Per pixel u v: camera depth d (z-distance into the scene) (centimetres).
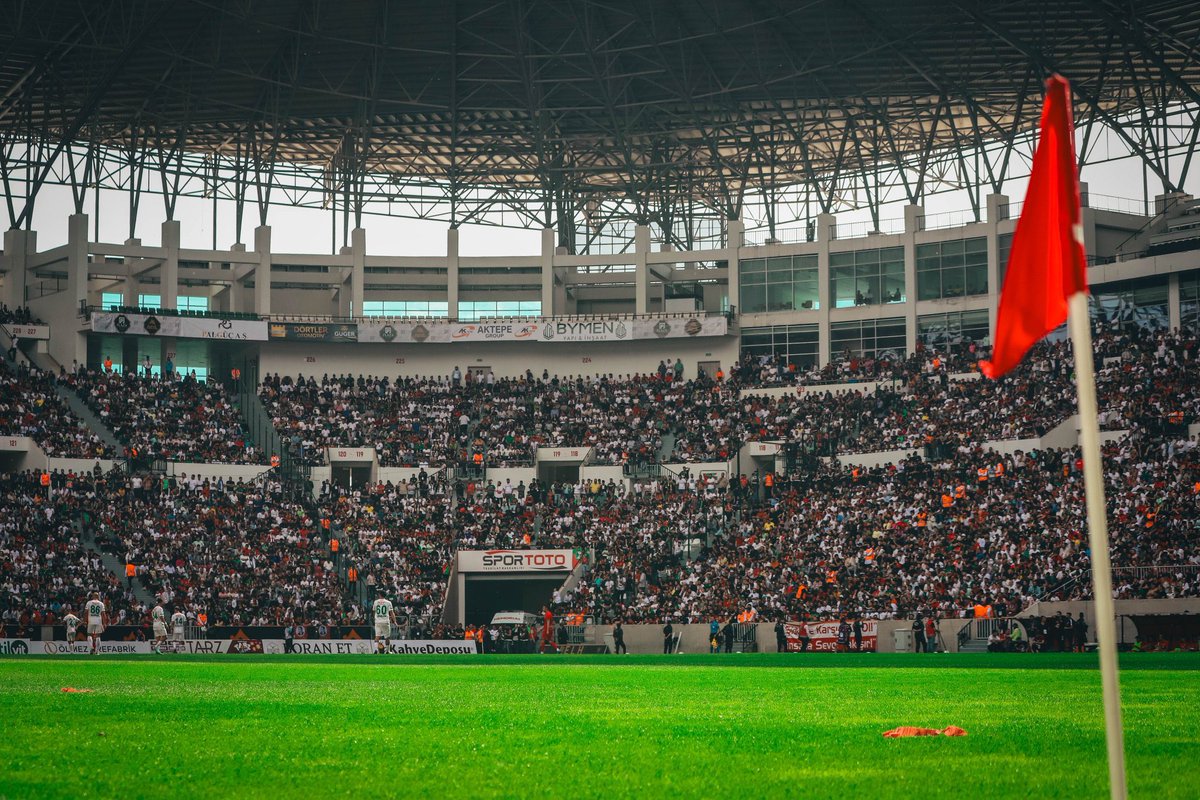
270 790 942
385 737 1340
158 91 9556
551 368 10031
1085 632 5622
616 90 9781
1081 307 767
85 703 1936
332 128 10475
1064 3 8106
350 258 10044
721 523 7975
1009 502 6988
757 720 1577
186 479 8219
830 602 6806
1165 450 6794
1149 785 940
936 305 9294
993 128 10206
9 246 9344
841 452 8412
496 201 10825
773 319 9788
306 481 8662
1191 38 8544
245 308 10131
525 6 8619
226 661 5169
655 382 9581
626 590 7562
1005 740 1260
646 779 988
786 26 8788
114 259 9619
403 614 7369
